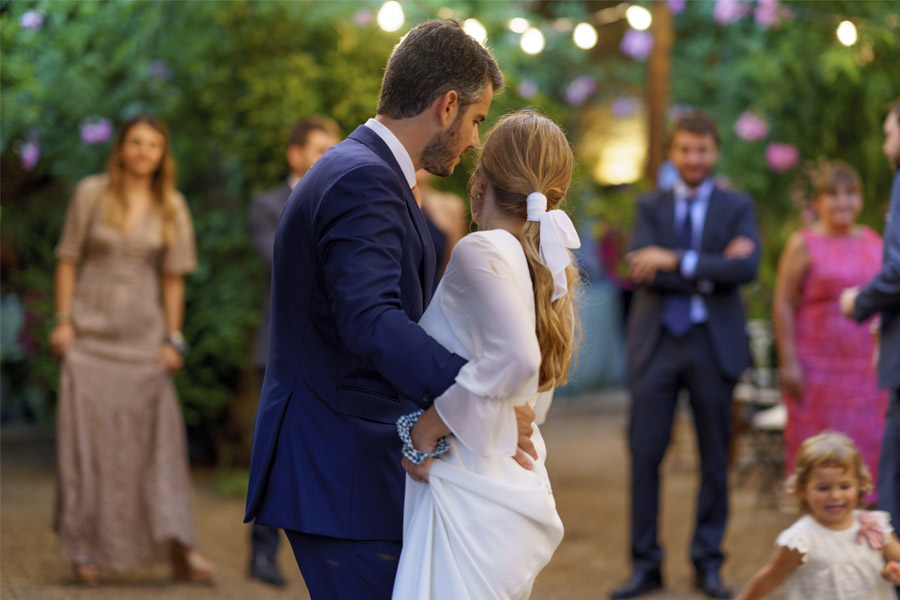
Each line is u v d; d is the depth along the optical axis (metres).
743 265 4.22
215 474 6.90
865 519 3.02
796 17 6.21
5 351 7.08
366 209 2.05
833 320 4.75
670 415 4.31
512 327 2.00
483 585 2.06
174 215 4.40
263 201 4.63
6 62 4.30
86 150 6.06
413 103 2.18
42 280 6.65
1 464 6.82
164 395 4.31
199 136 6.70
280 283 2.19
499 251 2.08
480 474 2.11
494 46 6.70
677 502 6.36
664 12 6.80
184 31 6.25
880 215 6.04
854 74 5.82
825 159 6.18
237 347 6.64
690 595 4.24
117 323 4.23
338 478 2.14
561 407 10.55
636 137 9.25
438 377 1.98
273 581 4.34
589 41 6.85
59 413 4.16
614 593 4.22
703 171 4.41
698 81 6.90
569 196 6.54
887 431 3.21
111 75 6.04
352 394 2.16
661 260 4.26
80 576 4.14
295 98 6.34
